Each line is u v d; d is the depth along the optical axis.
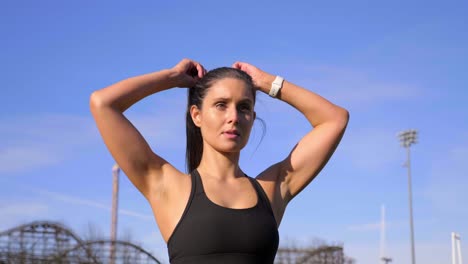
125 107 3.12
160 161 3.06
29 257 25.88
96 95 3.07
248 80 3.10
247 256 2.77
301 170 3.28
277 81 3.43
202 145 3.39
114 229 38.44
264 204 2.95
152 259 26.84
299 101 3.41
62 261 25.81
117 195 39.41
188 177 3.01
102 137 3.05
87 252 26.12
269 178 3.20
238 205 2.88
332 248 29.16
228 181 2.99
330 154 3.35
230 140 2.97
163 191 2.98
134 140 3.04
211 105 3.03
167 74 3.29
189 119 3.40
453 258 31.53
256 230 2.80
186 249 2.77
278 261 28.69
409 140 40.59
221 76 3.07
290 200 3.29
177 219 2.88
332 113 3.40
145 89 3.19
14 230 26.17
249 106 3.06
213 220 2.78
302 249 29.06
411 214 39.44
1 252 25.94
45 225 26.30
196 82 3.39
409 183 40.19
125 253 26.55
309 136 3.38
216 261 2.74
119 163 3.03
